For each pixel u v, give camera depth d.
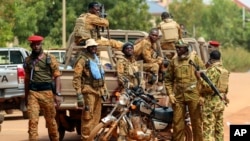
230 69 123.00
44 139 26.38
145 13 106.56
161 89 23.91
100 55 24.48
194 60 20.89
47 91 20.73
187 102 20.72
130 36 29.41
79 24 23.75
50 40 96.38
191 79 20.69
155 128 20.73
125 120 20.06
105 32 28.94
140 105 20.28
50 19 100.25
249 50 174.88
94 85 21.33
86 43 21.39
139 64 23.48
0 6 53.69
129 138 20.20
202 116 20.94
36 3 80.44
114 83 23.03
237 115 34.94
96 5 23.95
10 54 34.34
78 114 24.44
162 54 25.73
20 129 30.02
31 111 20.50
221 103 20.91
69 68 25.08
